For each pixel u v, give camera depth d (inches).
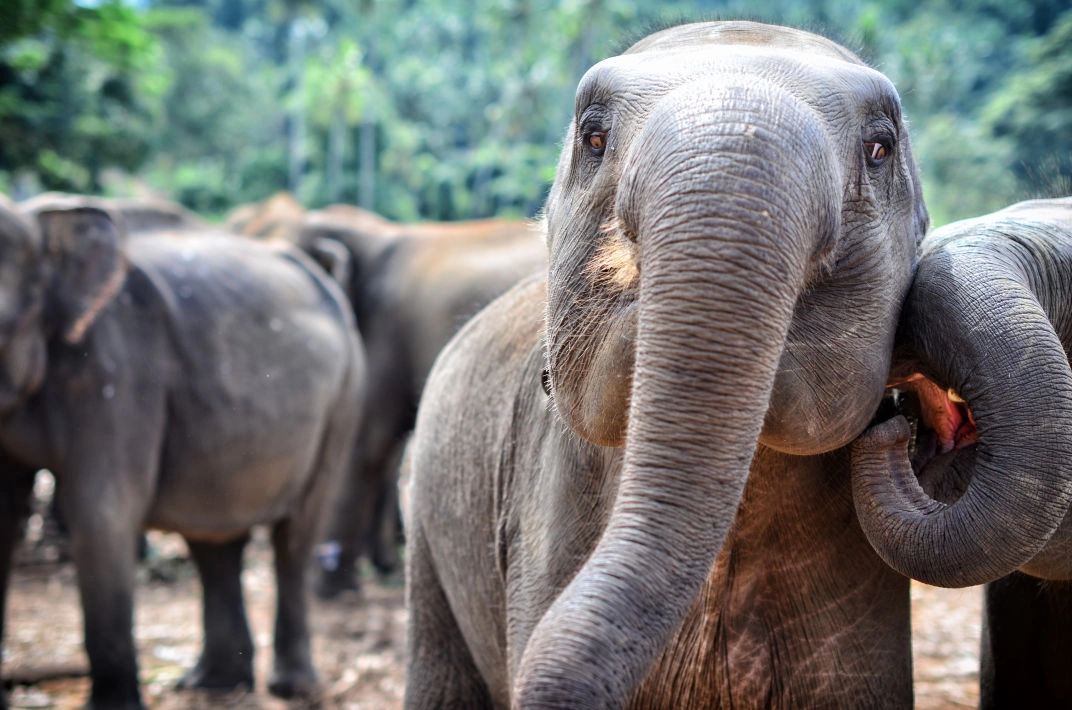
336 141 2044.8
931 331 73.9
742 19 85.5
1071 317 78.3
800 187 60.1
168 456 211.3
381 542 333.7
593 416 71.2
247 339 222.8
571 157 74.9
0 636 207.8
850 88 68.3
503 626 102.3
